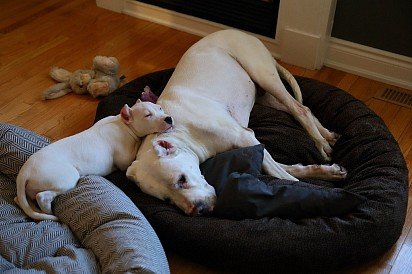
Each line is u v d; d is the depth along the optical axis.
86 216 1.72
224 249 1.68
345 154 2.14
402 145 2.40
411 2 2.57
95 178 1.85
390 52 2.77
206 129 1.96
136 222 1.67
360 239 1.69
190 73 2.14
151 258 1.56
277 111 2.35
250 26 3.11
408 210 2.04
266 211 1.77
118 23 3.48
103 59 2.72
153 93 2.44
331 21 2.83
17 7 3.66
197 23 3.31
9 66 3.03
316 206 1.76
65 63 3.06
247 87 2.24
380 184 1.86
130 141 1.96
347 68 2.94
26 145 1.93
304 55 2.95
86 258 1.60
